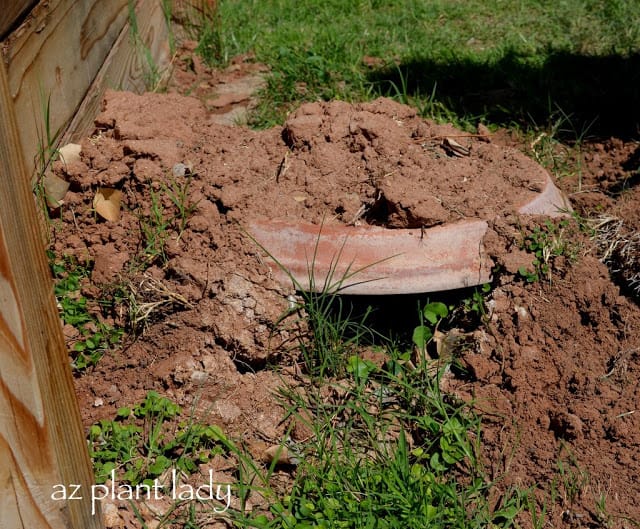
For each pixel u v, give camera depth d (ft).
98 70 4.15
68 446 2.57
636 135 4.68
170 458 3.15
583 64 5.40
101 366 3.36
